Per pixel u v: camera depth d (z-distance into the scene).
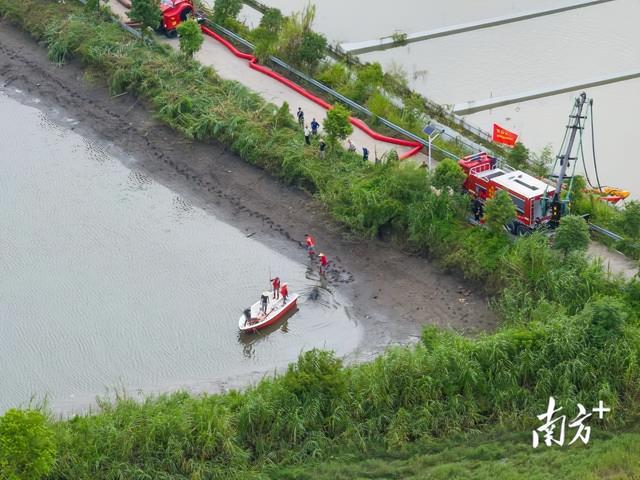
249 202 129.62
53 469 89.62
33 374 105.62
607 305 99.88
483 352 99.06
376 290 115.94
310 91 146.50
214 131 137.25
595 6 174.62
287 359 107.44
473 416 96.75
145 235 124.94
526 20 170.25
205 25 159.62
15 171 136.12
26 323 112.06
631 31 165.62
